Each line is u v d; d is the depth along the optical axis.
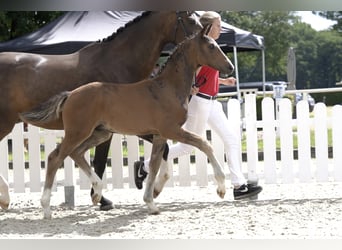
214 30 10.36
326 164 11.52
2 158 11.91
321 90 21.14
